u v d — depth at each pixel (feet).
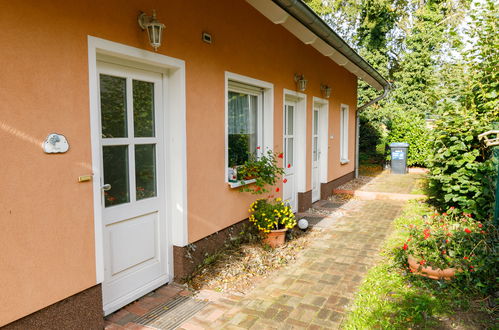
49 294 7.79
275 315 9.94
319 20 14.79
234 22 14.51
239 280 12.23
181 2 11.44
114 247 9.96
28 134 7.26
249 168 15.89
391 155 40.78
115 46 9.14
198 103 12.50
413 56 57.00
